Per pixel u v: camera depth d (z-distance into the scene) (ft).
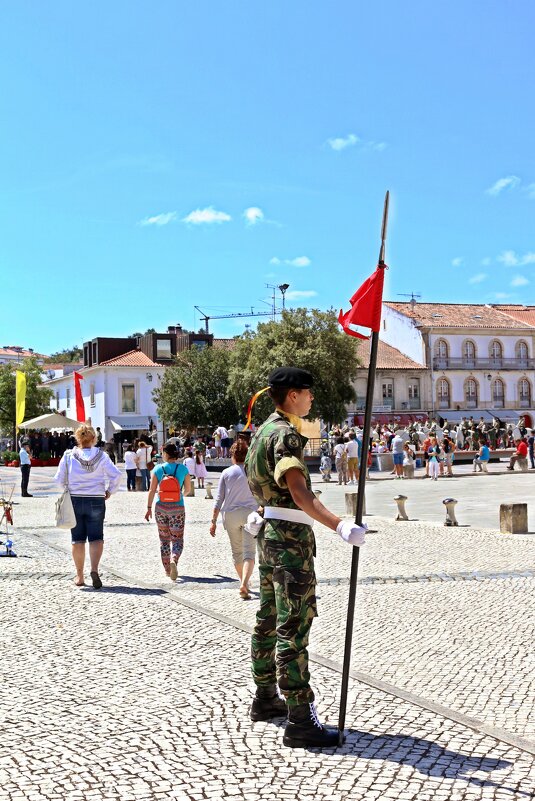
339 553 39.58
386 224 14.79
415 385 229.86
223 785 12.86
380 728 15.31
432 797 12.25
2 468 163.53
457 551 39.60
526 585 30.14
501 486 88.69
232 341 248.32
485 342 238.68
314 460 133.59
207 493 79.97
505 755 13.91
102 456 31.37
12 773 13.57
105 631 23.93
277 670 14.58
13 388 224.94
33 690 18.35
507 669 19.35
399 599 28.14
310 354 159.43
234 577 33.42
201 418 182.39
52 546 44.16
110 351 222.28
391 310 243.19
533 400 243.40
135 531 51.44
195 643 22.29
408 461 108.47
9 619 25.70
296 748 14.35
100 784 13.02
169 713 16.46
